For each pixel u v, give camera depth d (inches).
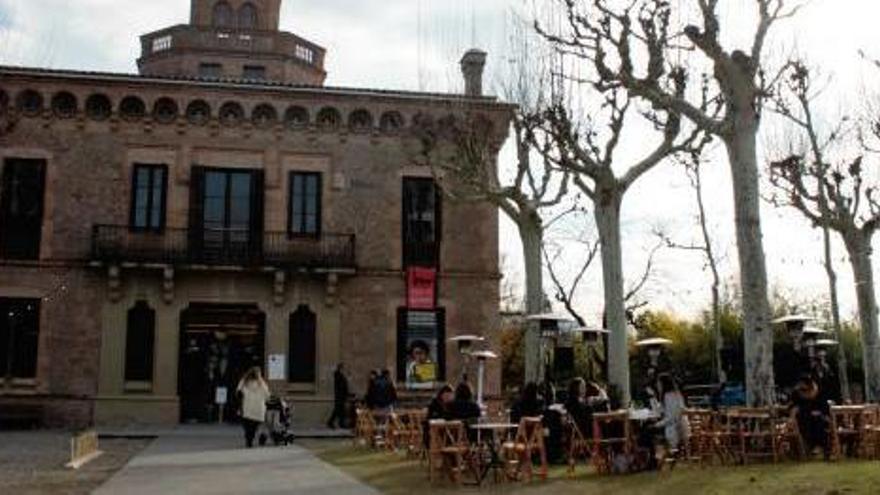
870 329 1187.9
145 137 1259.8
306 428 1196.5
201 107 1277.1
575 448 669.9
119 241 1221.1
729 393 1254.9
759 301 709.3
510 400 1481.3
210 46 1833.2
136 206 1245.7
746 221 719.7
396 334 1275.8
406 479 609.3
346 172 1299.2
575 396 685.3
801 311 2183.8
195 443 949.2
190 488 554.9
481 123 1251.8
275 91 1283.2
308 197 1290.6
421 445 721.6
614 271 926.4
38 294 1206.9
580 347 1710.1
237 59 1839.3
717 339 1433.3
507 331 2208.4
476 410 650.8
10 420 1163.9
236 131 1282.0
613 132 936.9
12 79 1225.4
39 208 1226.0
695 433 658.2
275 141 1289.4
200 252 1234.0
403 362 1272.1
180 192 1253.7
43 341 1197.7
